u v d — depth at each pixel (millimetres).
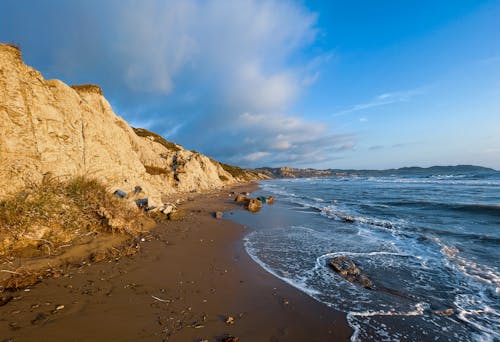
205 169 48031
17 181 6781
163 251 8047
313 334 4422
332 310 5254
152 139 47094
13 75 7602
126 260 6953
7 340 3428
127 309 4594
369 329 4672
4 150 6883
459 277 7152
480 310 5500
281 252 9078
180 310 4785
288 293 5918
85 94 16141
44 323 3895
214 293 5609
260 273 7043
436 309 5480
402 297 5980
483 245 10031
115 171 13500
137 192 14578
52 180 7953
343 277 6980
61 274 5641
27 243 6133
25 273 5293
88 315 4250
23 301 4441
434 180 54500
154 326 4195
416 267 7863
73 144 10117
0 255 5590
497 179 49688
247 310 5039
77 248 6879
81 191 8633
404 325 4852
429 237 10984
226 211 17797
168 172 32219
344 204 22578
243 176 102000
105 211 8594
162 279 6039
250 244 9984
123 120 29250
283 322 4719
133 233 9203
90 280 5547
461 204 19312
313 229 12781
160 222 12227
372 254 9031
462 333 4688
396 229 12789
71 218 7473
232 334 4227
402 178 71562
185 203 20609
